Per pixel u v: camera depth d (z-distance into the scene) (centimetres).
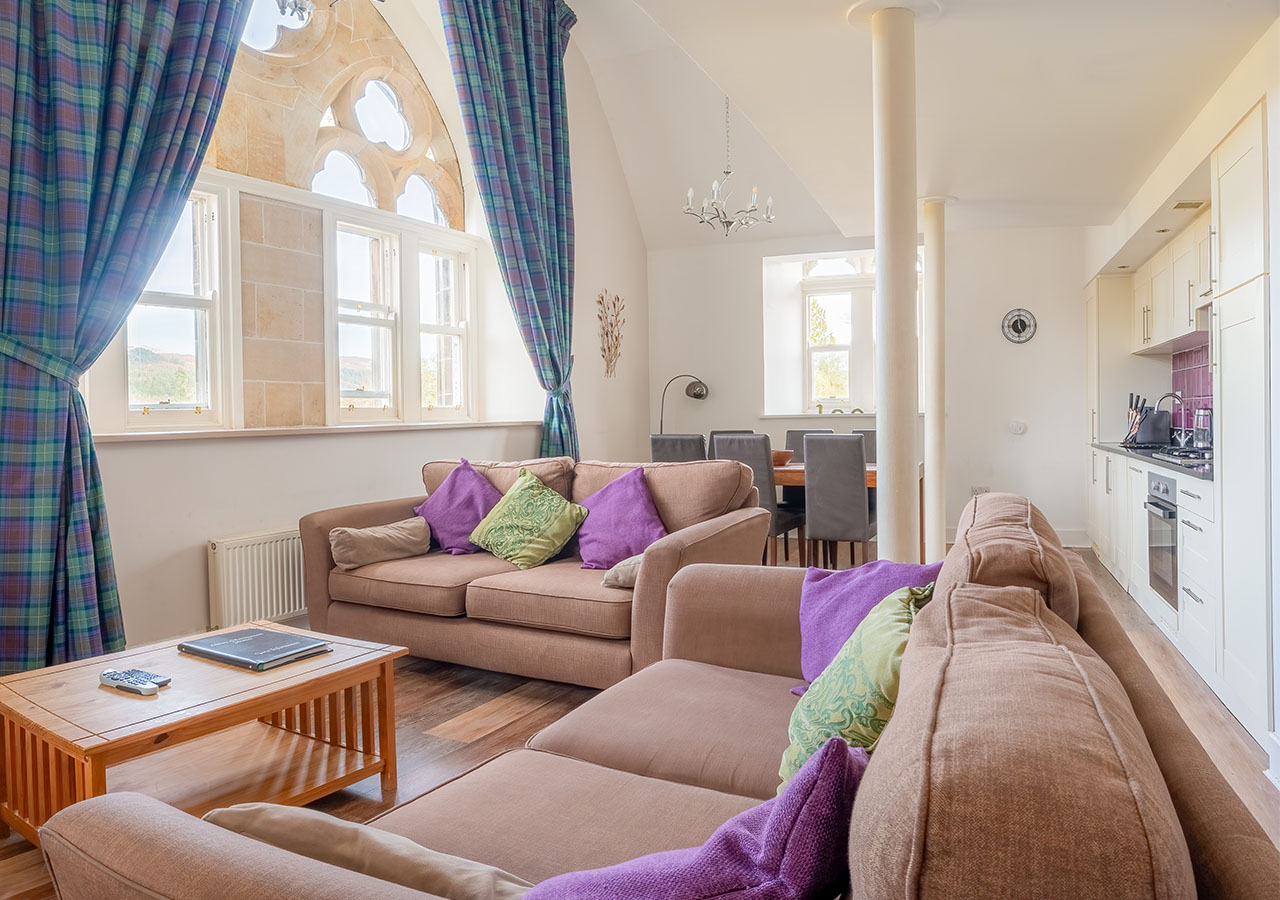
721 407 757
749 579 216
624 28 627
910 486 298
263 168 430
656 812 135
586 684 299
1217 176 335
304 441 416
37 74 287
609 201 696
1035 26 289
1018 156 434
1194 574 358
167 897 75
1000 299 696
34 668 281
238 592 371
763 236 738
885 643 129
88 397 353
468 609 325
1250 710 287
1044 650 73
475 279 581
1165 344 539
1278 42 268
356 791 240
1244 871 56
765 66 328
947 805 48
